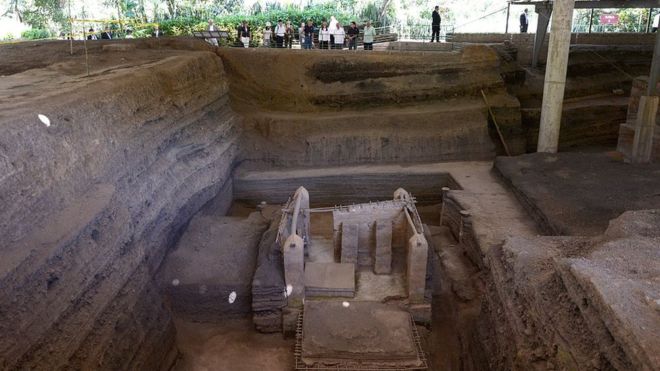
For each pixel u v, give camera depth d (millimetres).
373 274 6875
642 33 16562
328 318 5969
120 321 4828
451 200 8891
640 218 4727
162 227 6918
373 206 6895
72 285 4160
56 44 11766
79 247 4379
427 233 7227
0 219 3814
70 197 4809
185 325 6508
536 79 14328
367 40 15797
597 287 3162
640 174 8820
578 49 15664
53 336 3859
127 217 5367
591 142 13891
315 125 11523
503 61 13617
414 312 6301
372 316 5988
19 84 6652
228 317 6590
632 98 10469
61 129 4980
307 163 11367
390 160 11492
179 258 7027
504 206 8344
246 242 7414
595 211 7188
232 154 10531
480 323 5230
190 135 8633
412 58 12352
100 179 5477
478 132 11789
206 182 8758
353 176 10734
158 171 7148
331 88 12250
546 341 3670
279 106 12242
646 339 2686
